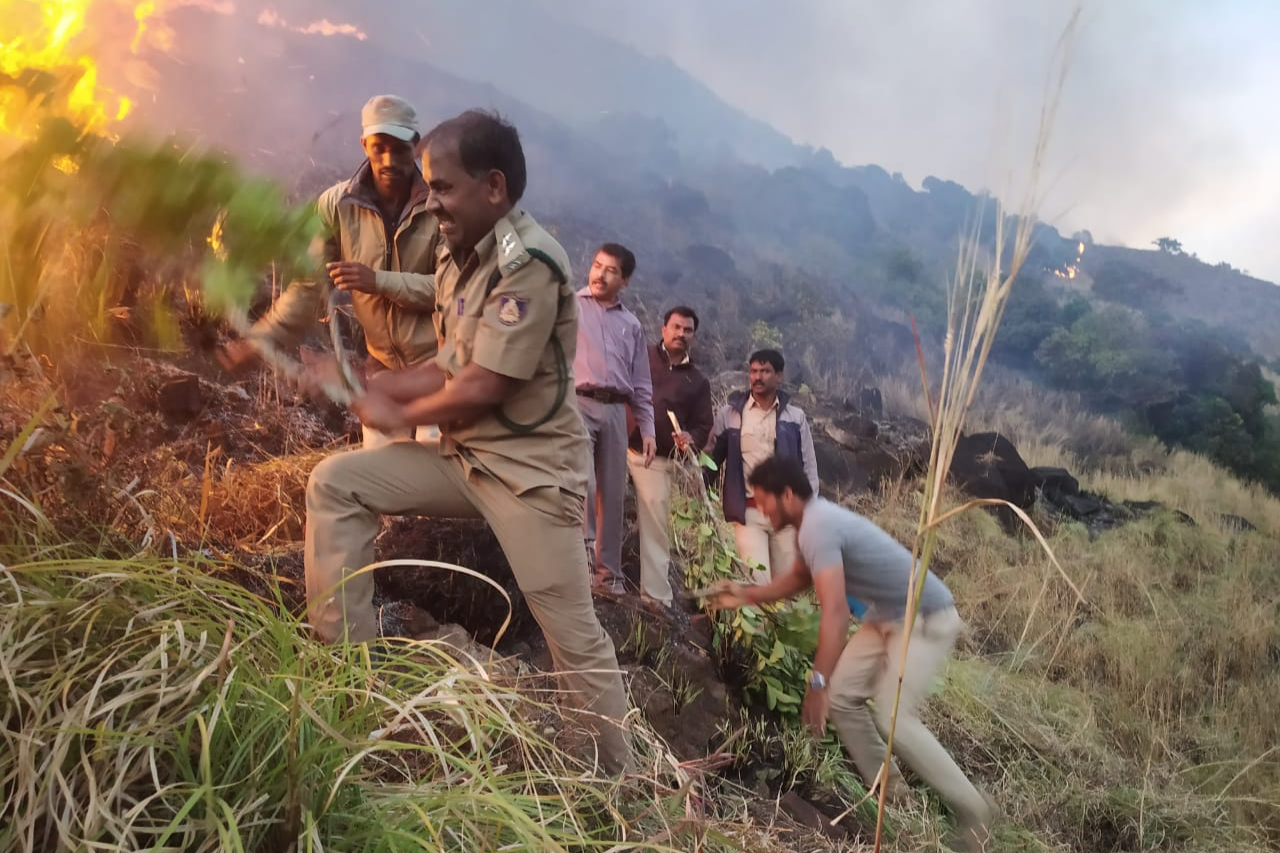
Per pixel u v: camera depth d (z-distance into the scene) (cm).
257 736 171
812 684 351
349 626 242
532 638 356
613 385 418
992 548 791
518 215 238
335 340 225
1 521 195
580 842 181
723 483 511
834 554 354
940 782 371
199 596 193
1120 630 640
